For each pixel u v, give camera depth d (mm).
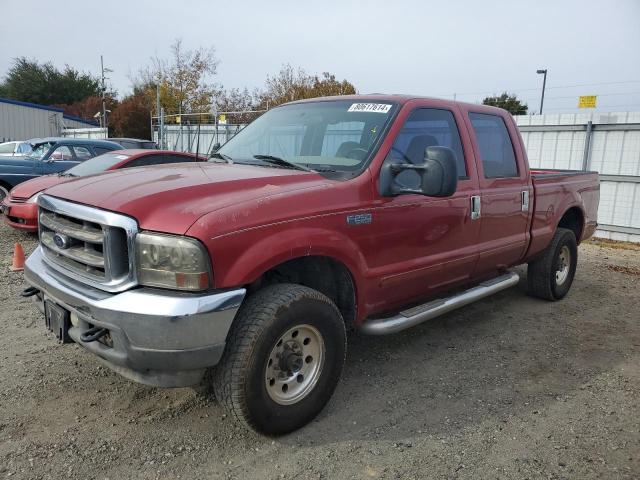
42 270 3322
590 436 3416
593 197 6672
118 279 2834
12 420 3346
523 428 3488
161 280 2756
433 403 3783
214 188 3104
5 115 32969
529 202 5285
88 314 2877
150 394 3719
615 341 5141
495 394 3955
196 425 3365
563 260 6344
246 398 2969
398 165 3572
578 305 6270
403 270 3887
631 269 8430
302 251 3146
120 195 2996
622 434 3449
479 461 3111
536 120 12219
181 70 38250
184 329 2688
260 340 2955
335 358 3416
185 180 3236
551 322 5617
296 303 3104
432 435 3369
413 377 4188
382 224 3662
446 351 4738
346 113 4152
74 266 3148
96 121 51062
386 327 3805
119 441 3170
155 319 2660
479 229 4605
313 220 3225
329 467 3012
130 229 2777
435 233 4121
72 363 4156
